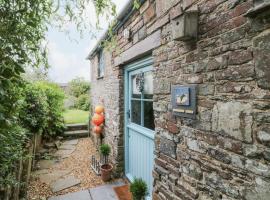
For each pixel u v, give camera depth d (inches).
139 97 147.8
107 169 165.8
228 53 60.9
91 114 313.6
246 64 55.2
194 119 76.5
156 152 105.9
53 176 175.8
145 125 138.4
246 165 55.8
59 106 311.9
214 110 66.6
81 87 675.4
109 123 200.1
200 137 73.5
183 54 81.9
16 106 67.5
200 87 72.9
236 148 58.8
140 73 143.7
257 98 52.4
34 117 176.7
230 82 60.4
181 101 81.7
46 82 309.3
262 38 50.2
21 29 58.8
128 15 136.1
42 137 258.5
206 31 69.1
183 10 80.0
